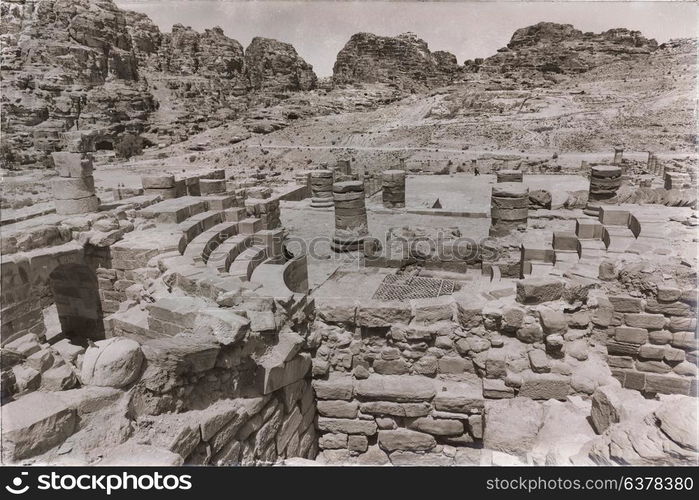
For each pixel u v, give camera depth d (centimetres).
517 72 7925
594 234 1297
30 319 1017
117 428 451
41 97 5453
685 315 673
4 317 962
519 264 1237
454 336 714
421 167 3591
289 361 641
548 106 6362
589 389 650
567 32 8488
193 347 498
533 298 695
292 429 660
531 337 687
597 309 707
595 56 7981
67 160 1282
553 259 1144
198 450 495
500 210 1507
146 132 6638
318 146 5762
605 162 3912
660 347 688
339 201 1652
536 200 1944
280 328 665
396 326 716
